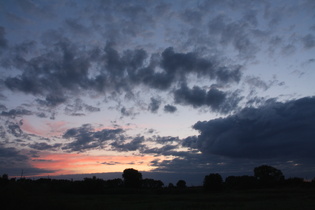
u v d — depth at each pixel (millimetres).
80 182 84500
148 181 122812
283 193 67312
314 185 89375
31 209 25219
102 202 46250
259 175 104625
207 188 92188
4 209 23875
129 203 44438
